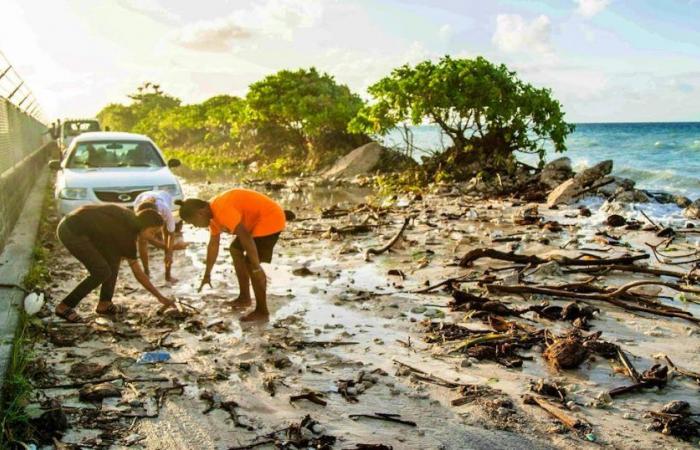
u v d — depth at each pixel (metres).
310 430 4.14
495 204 15.36
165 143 48.34
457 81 19.64
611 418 4.36
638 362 5.34
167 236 7.87
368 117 21.30
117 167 11.56
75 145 11.91
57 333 5.97
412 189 18.56
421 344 5.77
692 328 6.12
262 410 4.47
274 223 6.61
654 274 8.06
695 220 12.87
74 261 9.23
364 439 4.05
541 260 8.51
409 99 20.31
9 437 3.90
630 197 15.41
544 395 4.68
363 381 4.91
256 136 33.22
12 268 7.93
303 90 27.73
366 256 9.41
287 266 8.98
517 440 4.05
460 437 4.09
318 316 6.64
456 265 8.79
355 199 17.50
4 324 5.76
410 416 4.38
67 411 4.40
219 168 30.09
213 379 4.98
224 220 6.34
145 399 4.63
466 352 5.55
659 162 30.53
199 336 5.98
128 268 8.81
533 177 18.56
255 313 6.51
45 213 13.38
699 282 7.73
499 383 4.94
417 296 7.39
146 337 5.94
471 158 20.44
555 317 6.49
